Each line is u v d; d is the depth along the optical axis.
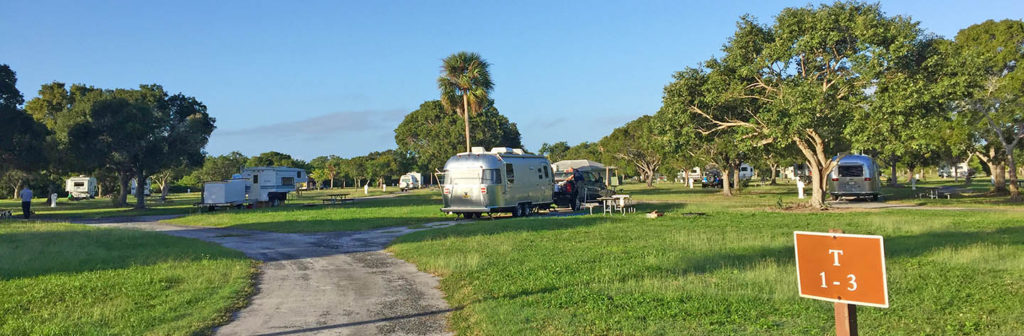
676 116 25.75
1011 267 9.39
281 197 41.84
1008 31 28.28
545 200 27.67
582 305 7.64
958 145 30.94
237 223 24.62
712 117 26.42
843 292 4.12
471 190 23.98
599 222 19.73
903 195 37.25
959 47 29.77
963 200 29.77
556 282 9.20
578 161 33.31
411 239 15.99
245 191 39.53
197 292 9.12
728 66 25.09
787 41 22.58
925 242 12.75
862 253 4.02
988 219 17.75
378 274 10.98
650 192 52.59
